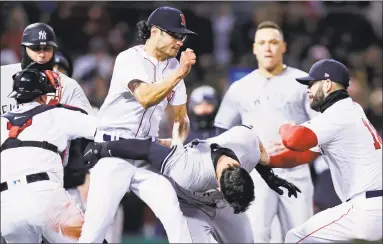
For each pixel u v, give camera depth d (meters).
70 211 16.22
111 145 15.67
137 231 29.23
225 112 21.11
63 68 20.62
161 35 15.70
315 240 17.19
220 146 15.80
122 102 15.75
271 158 17.94
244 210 15.13
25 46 18.06
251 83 20.91
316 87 17.41
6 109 18.91
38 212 15.84
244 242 17.42
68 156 18.31
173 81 14.84
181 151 15.58
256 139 16.50
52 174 16.25
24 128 16.25
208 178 15.52
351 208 16.94
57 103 17.88
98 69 32.16
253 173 20.28
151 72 15.82
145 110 15.80
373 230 16.81
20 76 16.56
